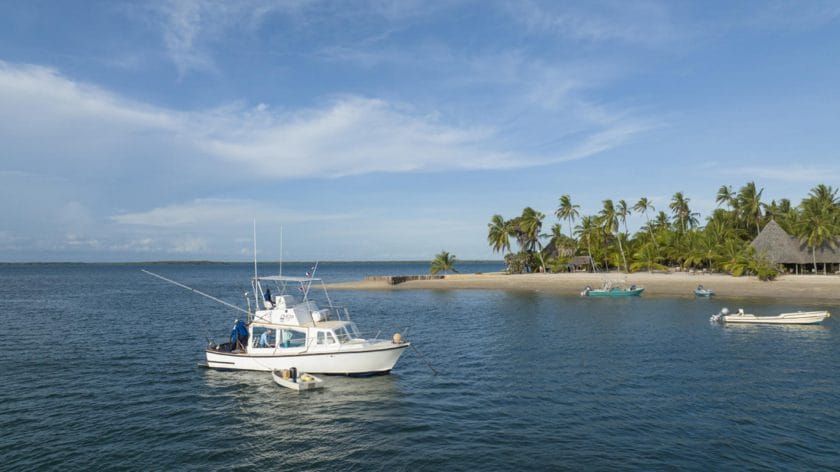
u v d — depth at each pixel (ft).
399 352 79.10
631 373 81.20
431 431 56.24
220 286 355.77
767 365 86.38
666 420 58.95
